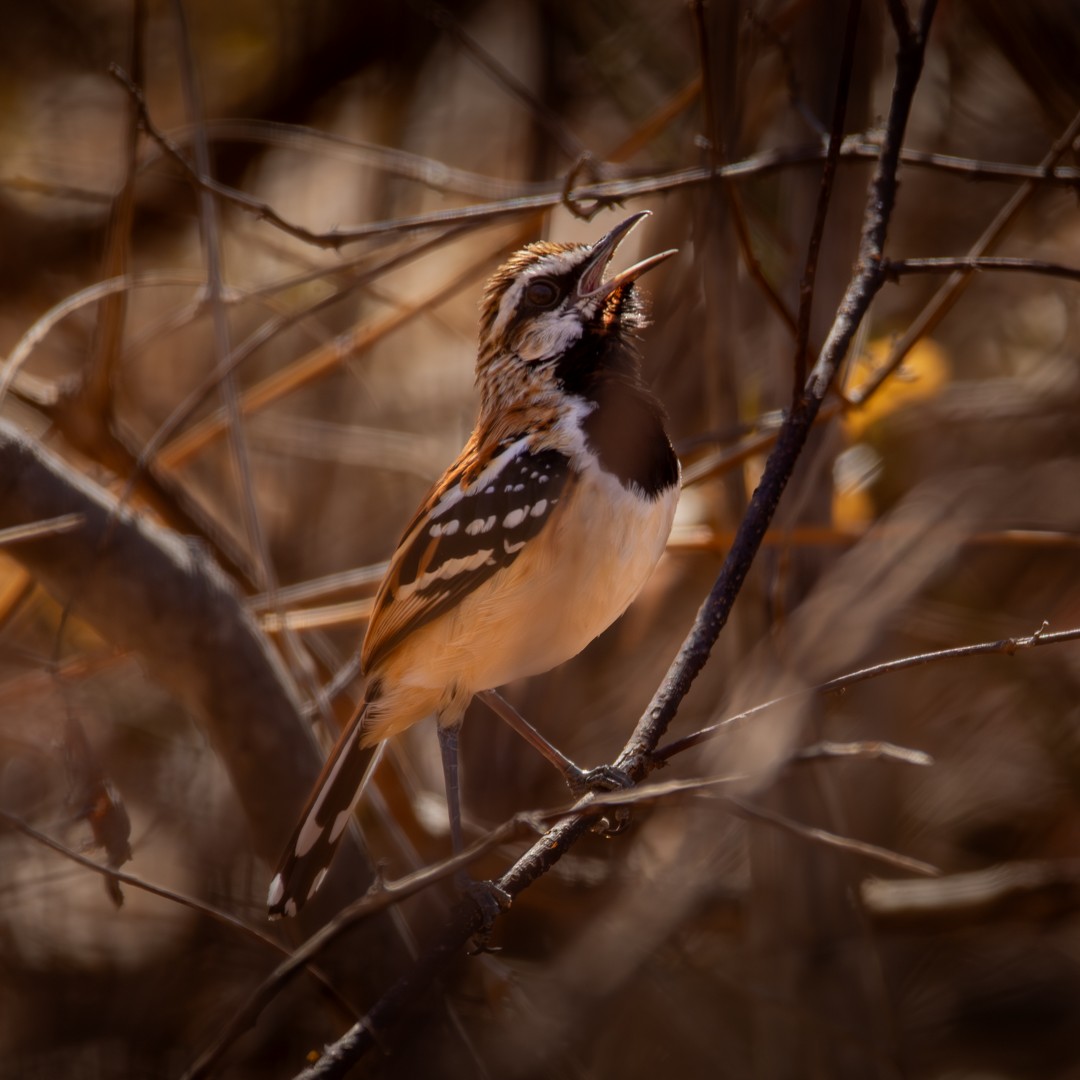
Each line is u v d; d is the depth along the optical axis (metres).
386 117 15.70
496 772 12.06
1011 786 12.80
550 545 7.98
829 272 10.33
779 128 11.24
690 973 11.47
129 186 10.26
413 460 14.12
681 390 12.30
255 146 15.62
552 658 8.39
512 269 8.98
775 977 10.21
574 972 10.18
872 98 10.66
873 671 6.43
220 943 12.03
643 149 13.76
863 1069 10.15
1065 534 10.43
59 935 11.89
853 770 11.52
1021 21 10.98
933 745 12.85
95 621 9.16
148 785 12.92
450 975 10.70
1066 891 11.65
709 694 12.23
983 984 12.47
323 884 9.33
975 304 14.13
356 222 15.62
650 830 11.64
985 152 14.30
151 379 15.36
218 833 12.62
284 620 10.16
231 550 11.78
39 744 11.20
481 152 16.00
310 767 9.44
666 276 12.38
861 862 10.52
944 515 10.62
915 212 14.30
